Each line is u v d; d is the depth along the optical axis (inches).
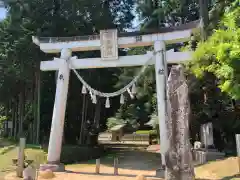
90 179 456.1
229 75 291.1
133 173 528.7
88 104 986.1
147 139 1314.0
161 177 467.8
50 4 744.3
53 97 947.3
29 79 872.9
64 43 569.6
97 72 870.4
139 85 1103.6
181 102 261.9
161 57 520.4
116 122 1411.2
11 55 786.2
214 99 660.7
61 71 560.1
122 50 959.6
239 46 273.1
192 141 721.0
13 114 1142.3
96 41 556.4
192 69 529.0
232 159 488.7
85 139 924.0
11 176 470.3
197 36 599.5
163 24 1058.1
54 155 539.2
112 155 848.9
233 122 657.0
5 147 781.3
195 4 1008.2
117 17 917.2
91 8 773.9
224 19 339.3
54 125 545.6
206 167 501.4
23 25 738.8
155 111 1006.4
